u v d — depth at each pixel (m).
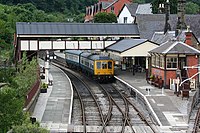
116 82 61.81
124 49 60.25
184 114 38.16
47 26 66.88
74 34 66.62
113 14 110.56
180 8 66.44
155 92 47.59
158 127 34.41
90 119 37.69
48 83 55.12
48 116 37.22
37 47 64.94
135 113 40.53
